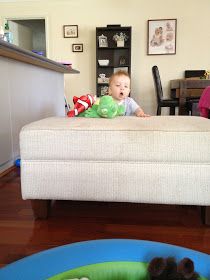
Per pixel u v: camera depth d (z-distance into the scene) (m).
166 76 4.50
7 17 4.60
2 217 1.07
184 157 0.95
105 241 0.67
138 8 4.38
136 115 1.50
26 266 0.59
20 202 1.23
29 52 1.68
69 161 0.99
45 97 2.57
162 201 0.98
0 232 0.95
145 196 0.98
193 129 0.95
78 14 4.49
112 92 1.75
